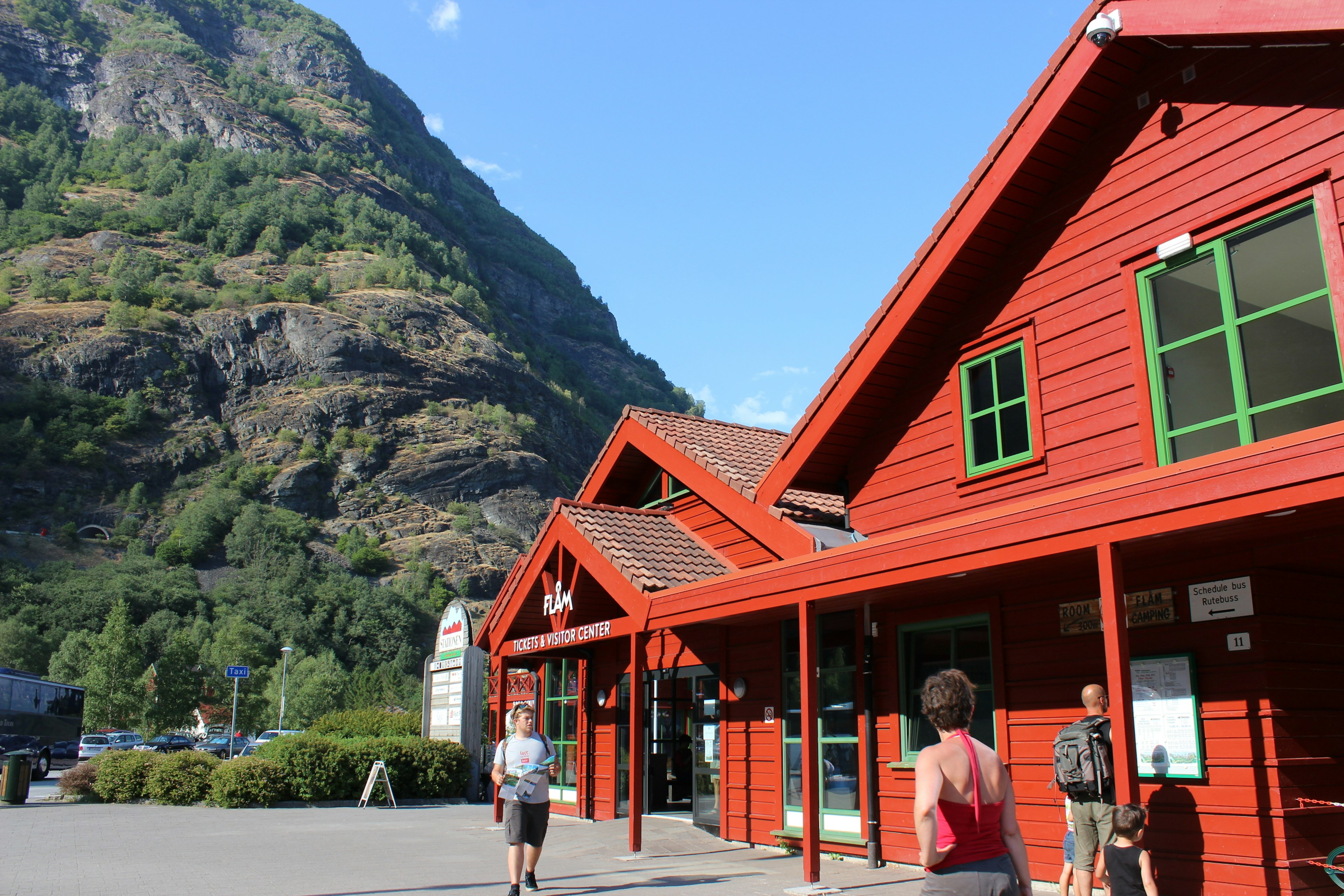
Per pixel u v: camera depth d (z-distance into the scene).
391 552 159.00
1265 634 7.52
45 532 141.25
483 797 22.42
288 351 177.38
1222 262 8.16
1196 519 6.46
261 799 19.48
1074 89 9.02
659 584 12.18
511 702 20.72
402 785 21.00
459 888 9.66
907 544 8.63
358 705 86.88
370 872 10.80
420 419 179.25
